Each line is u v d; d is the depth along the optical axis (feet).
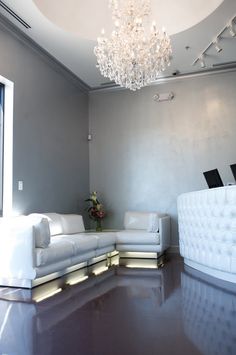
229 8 13.39
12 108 14.05
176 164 20.22
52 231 14.71
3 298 9.46
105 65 14.02
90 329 6.97
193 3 14.17
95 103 22.16
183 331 6.76
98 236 15.29
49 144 17.04
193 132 20.02
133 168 21.16
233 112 19.31
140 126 21.24
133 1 13.17
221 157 19.34
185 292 9.91
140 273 13.04
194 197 12.96
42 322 7.42
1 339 6.49
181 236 14.93
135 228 19.27
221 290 10.07
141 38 13.42
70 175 19.33
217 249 11.46
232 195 10.77
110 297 9.48
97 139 22.08
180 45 16.33
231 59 18.03
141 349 5.92
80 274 12.92
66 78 19.30
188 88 20.34
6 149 13.92
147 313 7.97
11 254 10.84
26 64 15.25
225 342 6.19
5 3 12.53
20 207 14.24
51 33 14.73
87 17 15.12
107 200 21.53
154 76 14.34
